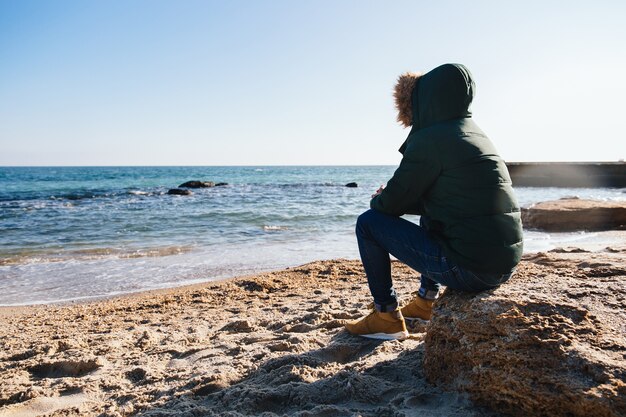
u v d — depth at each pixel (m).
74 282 7.30
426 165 2.57
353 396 2.55
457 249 2.53
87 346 4.11
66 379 3.22
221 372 3.03
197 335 4.21
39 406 2.85
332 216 16.73
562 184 45.03
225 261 8.91
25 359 3.85
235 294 6.04
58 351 4.04
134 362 3.55
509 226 2.53
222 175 88.38
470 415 2.29
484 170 2.50
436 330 2.64
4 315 5.54
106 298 6.38
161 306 5.64
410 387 2.63
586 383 2.01
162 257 9.34
